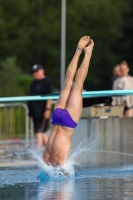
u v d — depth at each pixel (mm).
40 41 81250
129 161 22547
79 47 18797
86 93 21578
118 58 80938
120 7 89812
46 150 18656
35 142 30406
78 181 17188
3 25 78438
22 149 28297
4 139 32219
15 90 52781
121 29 79000
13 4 79688
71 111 18484
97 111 22656
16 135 33062
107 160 22484
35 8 82562
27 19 81000
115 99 27125
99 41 85875
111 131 22547
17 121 33219
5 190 15992
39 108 26859
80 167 21891
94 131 22516
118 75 29047
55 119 18531
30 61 80562
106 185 16078
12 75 53938
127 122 22578
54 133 18594
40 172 19719
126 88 27172
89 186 16016
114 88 27656
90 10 84812
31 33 79875
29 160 25938
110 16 85625
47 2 83250
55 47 81438
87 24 85188
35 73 26891
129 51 79000
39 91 26844
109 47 85938
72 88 18703
